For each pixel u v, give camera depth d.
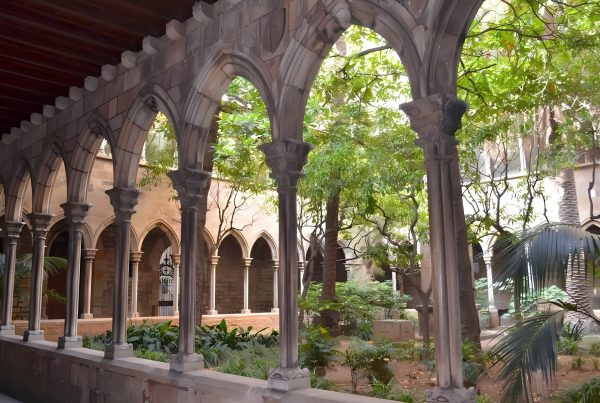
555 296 12.24
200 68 5.96
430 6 3.94
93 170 15.80
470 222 11.44
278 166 4.99
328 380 6.60
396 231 15.95
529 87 9.05
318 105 11.13
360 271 18.89
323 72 10.70
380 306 16.39
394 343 9.48
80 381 7.03
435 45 3.90
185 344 5.70
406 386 6.69
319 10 4.72
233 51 5.57
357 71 10.25
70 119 8.37
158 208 16.92
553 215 16.08
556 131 12.01
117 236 7.02
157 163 15.71
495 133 10.36
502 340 3.84
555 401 5.63
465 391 3.63
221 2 5.84
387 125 11.12
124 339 6.81
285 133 4.98
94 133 7.91
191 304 5.80
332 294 13.03
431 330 12.38
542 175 13.27
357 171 11.31
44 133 9.06
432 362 7.54
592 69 10.03
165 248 19.19
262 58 5.28
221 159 12.60
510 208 16.72
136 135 7.08
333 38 4.89
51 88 8.30
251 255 21.66
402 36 4.09
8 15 6.00
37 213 9.02
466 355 6.70
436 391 3.63
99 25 6.36
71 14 6.05
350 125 11.45
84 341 9.52
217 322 16.72
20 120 9.66
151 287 18.92
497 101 9.05
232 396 4.89
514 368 3.61
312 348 7.84
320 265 22.61
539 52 9.20
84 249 15.43
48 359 7.84
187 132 6.02
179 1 6.12
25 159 9.57
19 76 7.72
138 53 6.96
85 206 8.10
